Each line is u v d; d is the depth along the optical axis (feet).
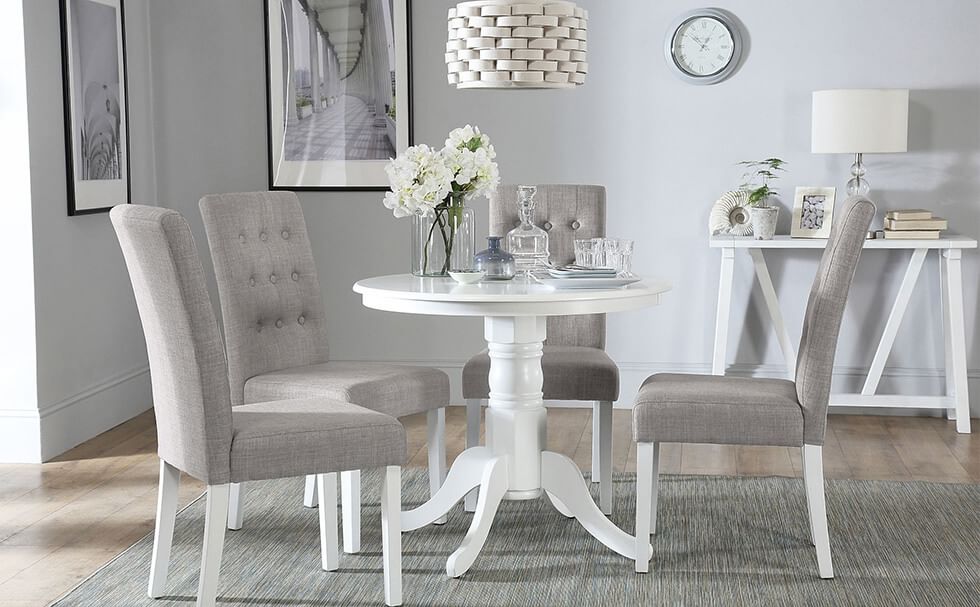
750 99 16.63
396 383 11.08
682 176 16.89
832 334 9.82
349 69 17.35
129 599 9.66
